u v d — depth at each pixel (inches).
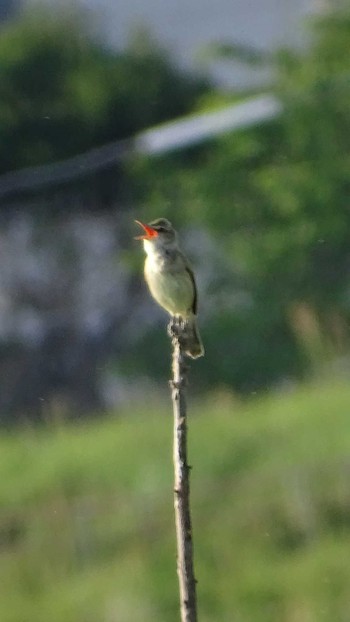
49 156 1398.9
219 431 733.3
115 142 1395.2
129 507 694.5
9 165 1395.2
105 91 1412.4
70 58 1434.5
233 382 1103.0
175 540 661.3
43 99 1407.5
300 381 986.7
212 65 1435.8
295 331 1034.1
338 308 1076.5
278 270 1103.0
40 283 1337.4
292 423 729.6
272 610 600.7
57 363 1301.7
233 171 1141.7
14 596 653.3
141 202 1338.6
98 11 1578.5
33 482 735.7
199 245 1197.1
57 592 647.8
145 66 1438.2
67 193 1379.2
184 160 1251.8
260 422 741.3
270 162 1132.5
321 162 1103.0
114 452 749.3
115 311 1322.6
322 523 645.9
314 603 597.6
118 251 1348.4
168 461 726.5
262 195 1133.1
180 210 1229.1
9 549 691.4
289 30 1286.9
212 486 685.3
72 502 709.3
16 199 1374.3
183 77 1456.7
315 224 1091.3
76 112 1407.5
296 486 665.0
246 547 640.4
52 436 829.8
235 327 1116.5
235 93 1182.3
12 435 871.1
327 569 613.0
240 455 705.0
